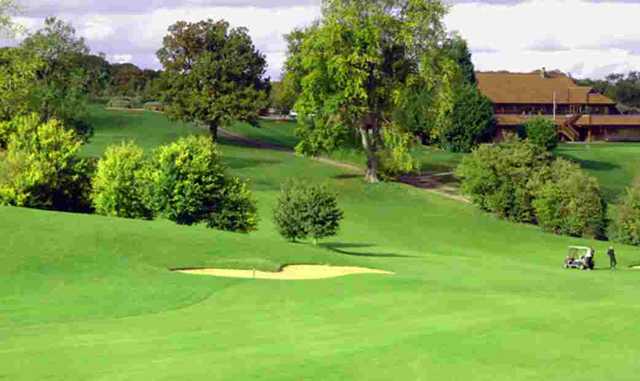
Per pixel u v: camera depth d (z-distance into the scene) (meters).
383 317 27.66
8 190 53.72
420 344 22.62
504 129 140.12
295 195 54.31
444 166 105.94
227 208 53.50
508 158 77.94
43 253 38.16
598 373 20.17
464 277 41.06
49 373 20.16
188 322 27.41
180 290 33.62
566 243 69.38
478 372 20.16
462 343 22.75
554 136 116.56
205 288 34.31
